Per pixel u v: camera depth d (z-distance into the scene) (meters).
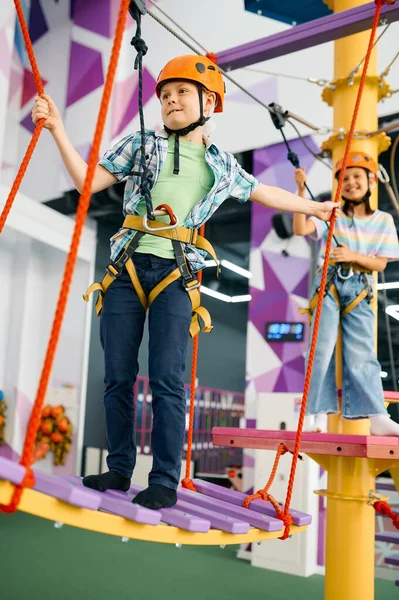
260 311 5.94
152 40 6.97
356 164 2.54
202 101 1.74
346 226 2.55
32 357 7.95
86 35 7.57
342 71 2.81
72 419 7.73
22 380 7.73
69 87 7.52
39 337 8.06
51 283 8.11
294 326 5.69
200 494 1.92
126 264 1.66
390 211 5.65
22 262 7.95
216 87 1.78
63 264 8.06
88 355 7.89
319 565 5.14
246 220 7.20
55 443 7.61
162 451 1.59
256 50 2.72
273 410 5.30
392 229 2.54
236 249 8.93
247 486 5.67
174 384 1.62
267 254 6.02
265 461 5.33
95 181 1.67
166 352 1.62
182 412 1.63
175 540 1.39
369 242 2.52
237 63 2.81
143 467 6.93
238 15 6.36
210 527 1.54
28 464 1.12
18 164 8.03
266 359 5.81
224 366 10.86
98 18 7.52
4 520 6.64
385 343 6.38
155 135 1.74
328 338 2.39
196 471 7.61
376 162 2.73
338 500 2.47
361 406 2.33
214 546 5.99
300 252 5.83
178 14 6.80
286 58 5.97
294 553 5.05
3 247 7.83
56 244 7.33
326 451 2.06
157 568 4.99
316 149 5.70
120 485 1.67
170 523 1.42
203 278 10.59
